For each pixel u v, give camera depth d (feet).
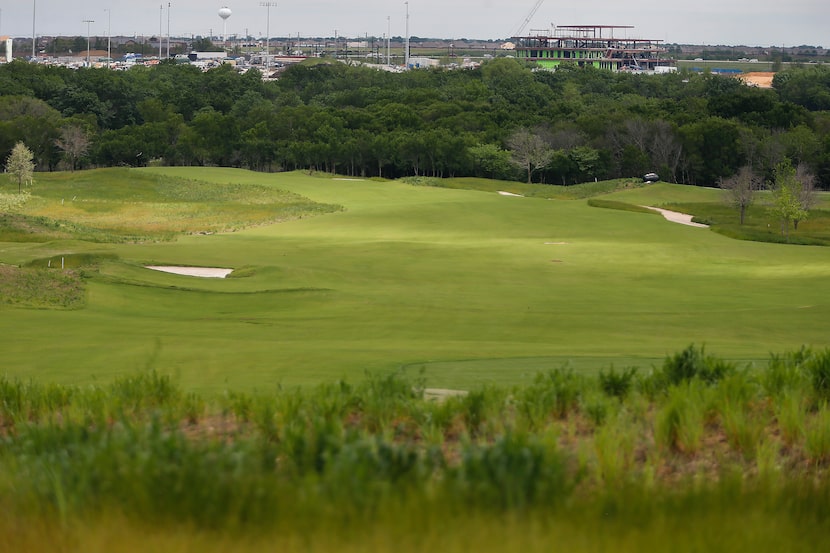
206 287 196.65
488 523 32.78
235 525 33.12
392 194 492.54
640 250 288.10
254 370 90.99
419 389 61.52
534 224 365.61
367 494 34.06
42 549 32.37
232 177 545.03
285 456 42.11
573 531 32.89
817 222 410.72
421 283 216.95
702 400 52.54
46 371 93.35
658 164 618.85
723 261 265.95
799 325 143.84
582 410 53.36
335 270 236.22
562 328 141.90
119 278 197.26
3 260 236.63
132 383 61.98
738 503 36.22
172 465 36.42
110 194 492.95
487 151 633.61
